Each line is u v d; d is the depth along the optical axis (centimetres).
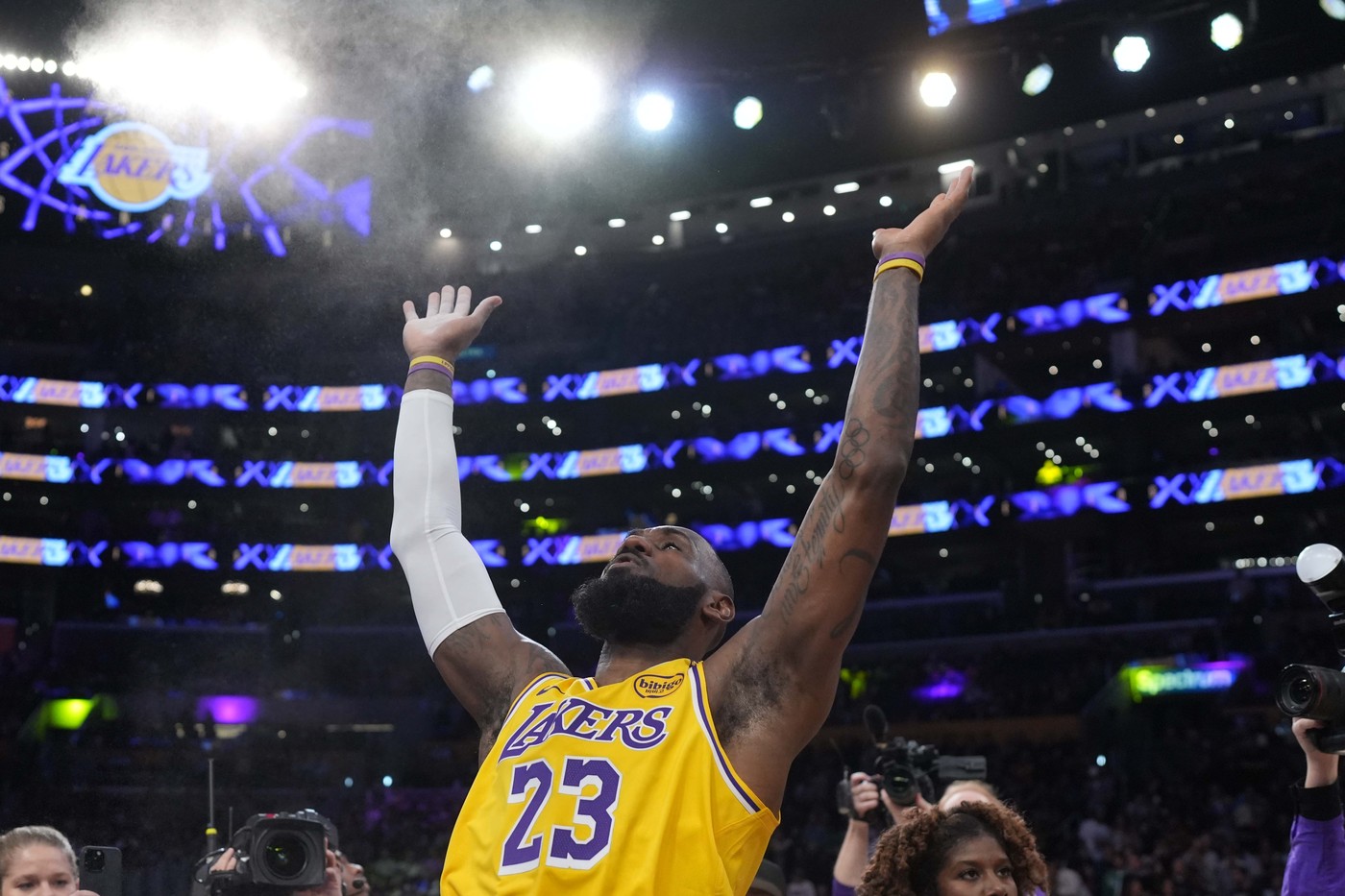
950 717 2767
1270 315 2745
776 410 3238
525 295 3341
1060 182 3059
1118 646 2761
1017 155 3078
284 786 2808
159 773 2761
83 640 3047
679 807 188
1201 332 2909
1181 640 2686
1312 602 2652
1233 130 2930
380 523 3303
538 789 194
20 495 3131
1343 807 283
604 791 189
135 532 3222
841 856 450
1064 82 2717
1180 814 2180
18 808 2603
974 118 2827
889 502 203
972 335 2941
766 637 202
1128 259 2848
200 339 3175
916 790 438
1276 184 2786
